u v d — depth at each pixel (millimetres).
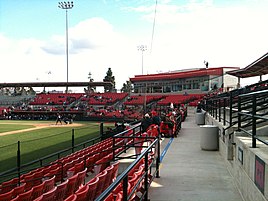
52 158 14891
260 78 22406
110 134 16484
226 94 11914
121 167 8766
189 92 55500
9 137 26172
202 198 5852
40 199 4355
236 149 6652
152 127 12344
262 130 7062
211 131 11367
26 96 78750
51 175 8711
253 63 16953
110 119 46094
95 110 56594
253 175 4801
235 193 6164
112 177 6246
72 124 41531
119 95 67875
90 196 4625
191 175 7652
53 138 23266
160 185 6758
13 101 76312
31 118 54875
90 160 10133
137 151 9656
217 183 6918
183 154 10680
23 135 27641
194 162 9266
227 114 14031
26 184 8688
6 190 8820
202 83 52594
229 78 51031
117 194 4398
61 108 61594
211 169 8312
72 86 70562
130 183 4648
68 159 11648
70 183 5980
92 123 43000
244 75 23953
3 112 56844
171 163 9148
